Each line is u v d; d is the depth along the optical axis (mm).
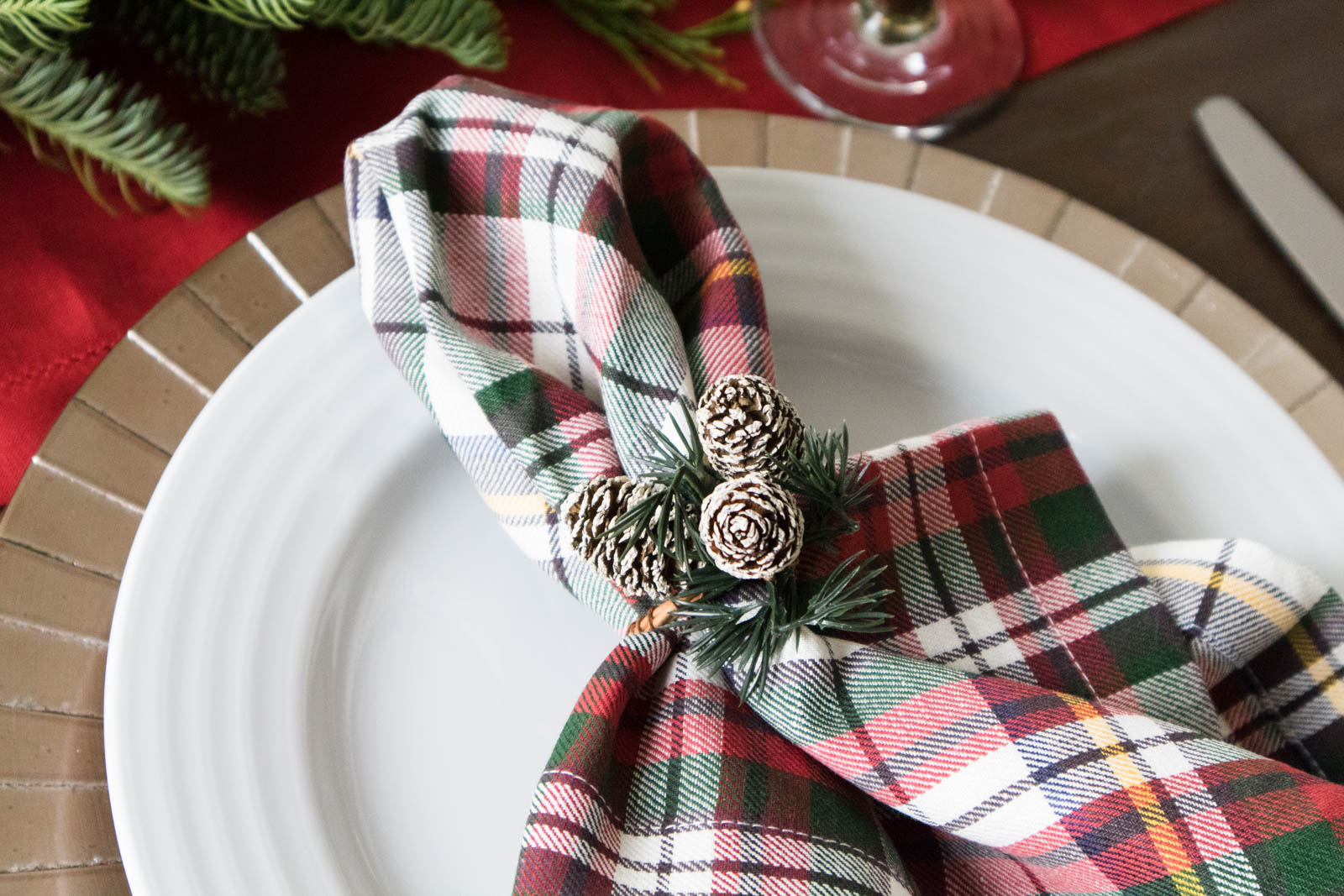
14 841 363
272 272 413
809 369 425
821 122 442
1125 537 411
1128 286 427
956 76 469
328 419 395
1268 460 412
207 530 382
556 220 387
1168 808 343
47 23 365
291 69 454
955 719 352
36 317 424
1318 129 470
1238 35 479
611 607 373
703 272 400
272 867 362
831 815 354
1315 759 387
